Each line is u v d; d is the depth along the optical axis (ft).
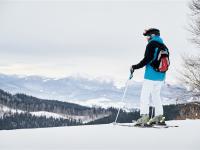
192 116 66.95
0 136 24.95
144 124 28.27
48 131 27.30
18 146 21.39
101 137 23.93
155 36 28.12
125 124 30.55
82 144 21.76
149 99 28.22
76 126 30.30
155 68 27.81
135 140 22.74
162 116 28.35
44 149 20.61
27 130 28.25
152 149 20.29
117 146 21.06
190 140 22.54
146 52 27.81
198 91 71.51
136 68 28.58
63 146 21.24
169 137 23.63
